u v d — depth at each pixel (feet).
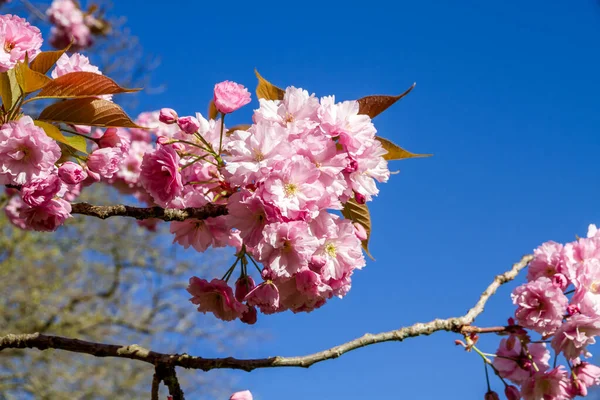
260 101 3.57
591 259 3.87
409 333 3.75
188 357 3.58
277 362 3.60
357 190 3.52
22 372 15.71
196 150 3.75
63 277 17.12
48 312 16.56
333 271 3.56
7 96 3.56
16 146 3.47
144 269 17.63
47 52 3.56
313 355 3.64
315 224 3.49
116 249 17.38
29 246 16.35
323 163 3.46
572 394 3.85
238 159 3.44
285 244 3.42
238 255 3.75
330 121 3.52
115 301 17.52
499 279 4.03
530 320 3.80
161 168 3.55
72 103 3.58
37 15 9.08
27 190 3.53
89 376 16.28
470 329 3.83
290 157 3.43
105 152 3.81
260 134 3.43
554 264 3.92
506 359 4.01
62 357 16.12
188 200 3.64
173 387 3.57
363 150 3.52
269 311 3.65
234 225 3.44
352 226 3.59
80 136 3.79
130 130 6.10
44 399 15.44
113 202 17.31
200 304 3.72
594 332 3.78
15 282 16.33
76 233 16.90
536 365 4.00
